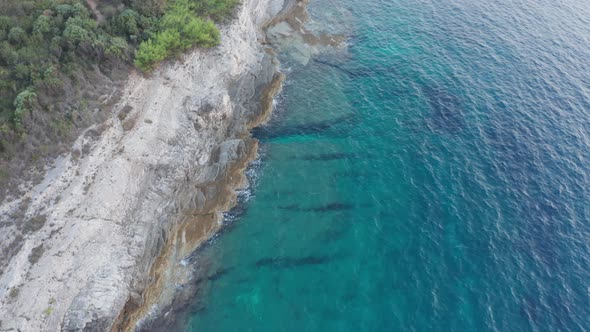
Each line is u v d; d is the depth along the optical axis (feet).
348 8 230.48
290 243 126.00
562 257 123.13
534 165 148.87
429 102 174.19
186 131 137.08
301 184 141.90
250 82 166.61
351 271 119.65
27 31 125.90
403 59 196.65
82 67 124.26
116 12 140.77
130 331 106.63
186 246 123.13
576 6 240.32
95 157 116.16
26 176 106.42
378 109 171.01
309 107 169.99
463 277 118.42
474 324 109.09
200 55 150.00
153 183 125.08
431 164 149.28
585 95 177.27
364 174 145.79
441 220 132.05
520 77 186.50
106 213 112.27
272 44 196.95
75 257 103.81
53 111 114.52
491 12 231.71
